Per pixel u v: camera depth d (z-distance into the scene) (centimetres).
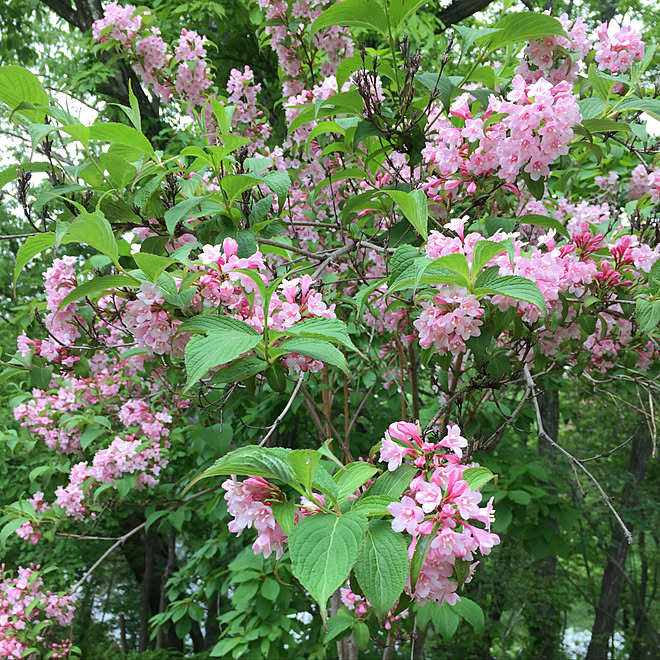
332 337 151
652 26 655
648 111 220
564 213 324
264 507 133
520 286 150
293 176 357
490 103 204
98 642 1068
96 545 955
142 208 219
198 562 520
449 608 309
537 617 865
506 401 452
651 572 1134
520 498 405
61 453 468
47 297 226
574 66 222
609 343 275
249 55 724
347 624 298
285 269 255
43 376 256
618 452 913
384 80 333
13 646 414
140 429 464
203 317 152
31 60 902
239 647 412
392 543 115
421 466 137
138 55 406
